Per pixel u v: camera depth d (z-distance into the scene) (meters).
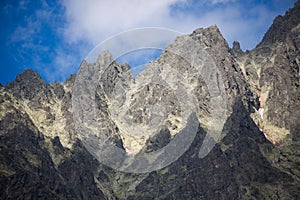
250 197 181.62
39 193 171.62
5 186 169.88
